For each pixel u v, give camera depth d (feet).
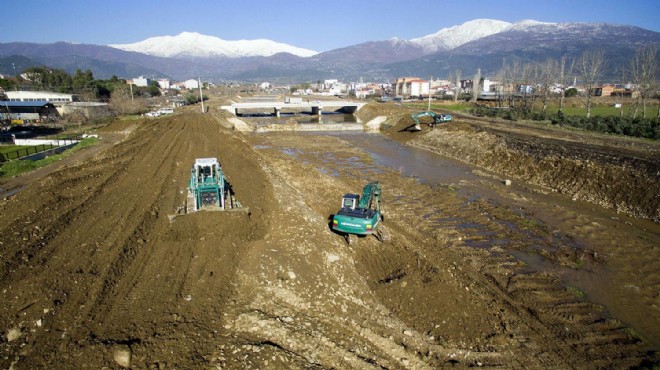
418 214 90.79
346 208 68.95
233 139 167.43
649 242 76.07
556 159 120.98
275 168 131.95
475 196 105.50
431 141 187.42
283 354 36.96
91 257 53.06
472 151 156.35
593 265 67.36
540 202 99.96
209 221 63.52
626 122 179.93
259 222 68.28
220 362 35.19
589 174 107.55
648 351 46.19
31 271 48.49
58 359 33.86
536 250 72.64
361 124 262.26
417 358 41.39
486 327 48.75
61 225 64.13
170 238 60.90
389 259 64.80
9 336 36.29
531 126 208.44
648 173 97.55
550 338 47.78
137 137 170.50
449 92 609.01
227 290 48.11
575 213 91.71
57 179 93.61
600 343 47.42
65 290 44.52
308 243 60.44
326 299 48.80
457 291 55.47
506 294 57.67
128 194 83.97
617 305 55.88
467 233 80.07
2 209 72.79
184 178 99.91
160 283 48.29
